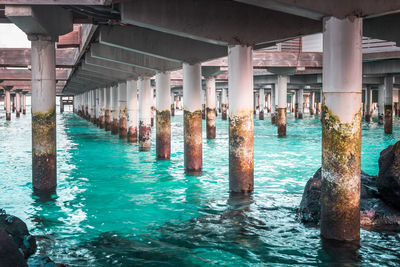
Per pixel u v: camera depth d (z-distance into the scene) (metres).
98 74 30.88
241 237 9.16
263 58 27.81
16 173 16.61
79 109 73.88
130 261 7.95
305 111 87.06
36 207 11.68
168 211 11.25
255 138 29.45
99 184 14.62
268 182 14.64
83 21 14.68
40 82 13.16
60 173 16.67
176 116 64.81
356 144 8.36
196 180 15.17
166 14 12.62
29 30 12.66
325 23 8.48
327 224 8.70
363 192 10.57
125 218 10.66
